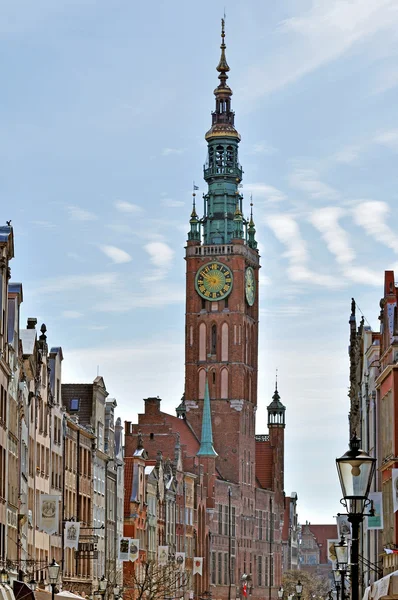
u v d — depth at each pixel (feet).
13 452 304.09
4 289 279.28
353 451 123.95
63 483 397.19
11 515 301.02
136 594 520.83
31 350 338.34
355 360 387.96
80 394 458.09
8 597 216.95
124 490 545.03
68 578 391.24
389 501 275.59
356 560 125.70
